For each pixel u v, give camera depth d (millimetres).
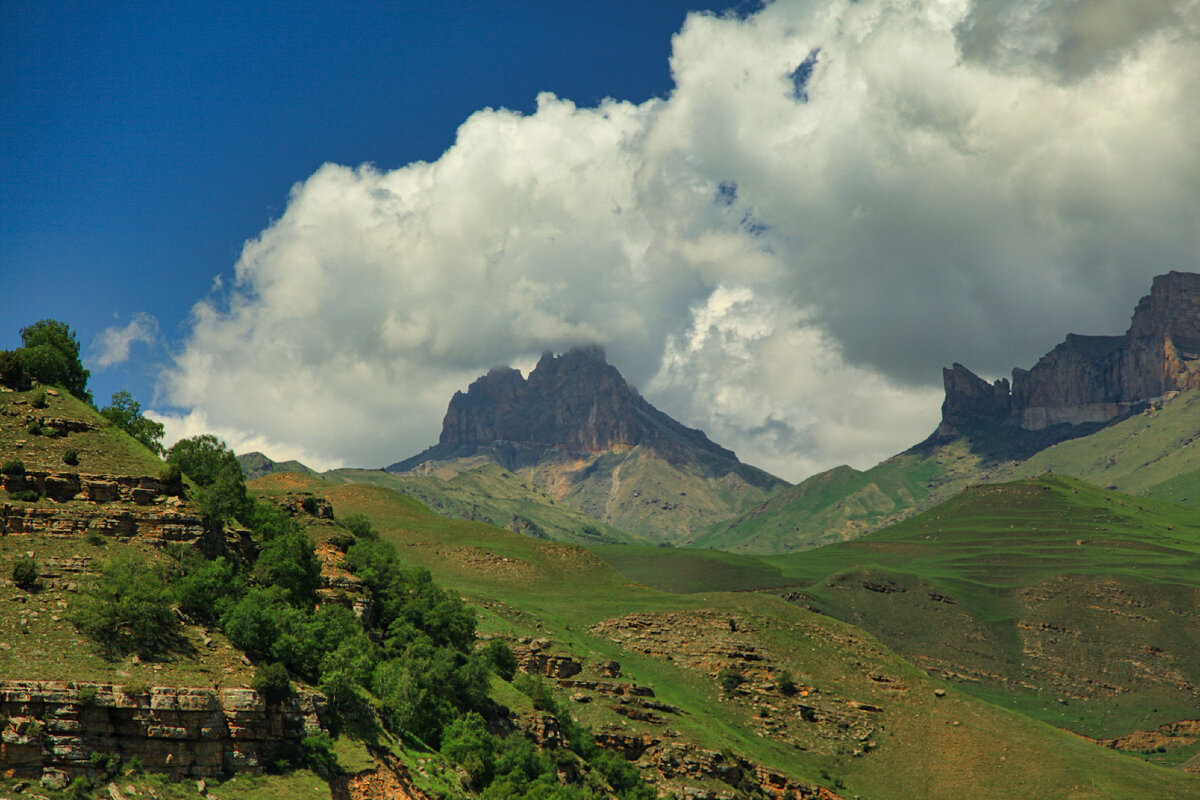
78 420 138500
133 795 94562
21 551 115250
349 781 114062
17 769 91500
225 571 125812
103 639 106375
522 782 146750
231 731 104938
